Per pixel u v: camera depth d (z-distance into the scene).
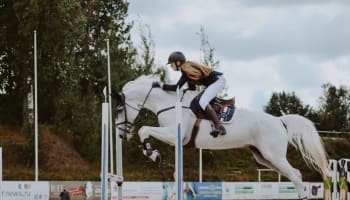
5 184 21.30
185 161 35.00
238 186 25.67
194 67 11.03
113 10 41.47
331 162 20.39
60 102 34.62
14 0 32.69
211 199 24.89
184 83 11.17
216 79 11.11
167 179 32.09
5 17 33.66
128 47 38.16
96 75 37.69
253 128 11.12
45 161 31.75
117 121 11.36
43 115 35.53
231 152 37.84
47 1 31.45
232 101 11.32
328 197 12.11
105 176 10.51
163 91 11.23
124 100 11.29
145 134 10.84
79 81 36.66
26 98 32.84
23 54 32.78
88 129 34.34
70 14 32.72
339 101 63.84
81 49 38.66
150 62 35.94
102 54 37.84
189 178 32.62
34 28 31.58
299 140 11.31
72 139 34.50
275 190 26.64
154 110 11.34
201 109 10.95
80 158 33.34
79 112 34.78
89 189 23.30
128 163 33.38
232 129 11.06
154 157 10.85
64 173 31.03
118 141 11.36
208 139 11.02
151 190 23.36
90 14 40.19
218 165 36.19
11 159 31.22
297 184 11.13
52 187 22.39
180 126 9.75
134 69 36.72
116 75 36.56
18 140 32.88
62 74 33.44
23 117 33.28
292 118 11.40
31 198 21.86
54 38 32.19
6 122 35.22
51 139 33.41
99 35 40.66
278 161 11.15
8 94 35.72
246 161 37.44
